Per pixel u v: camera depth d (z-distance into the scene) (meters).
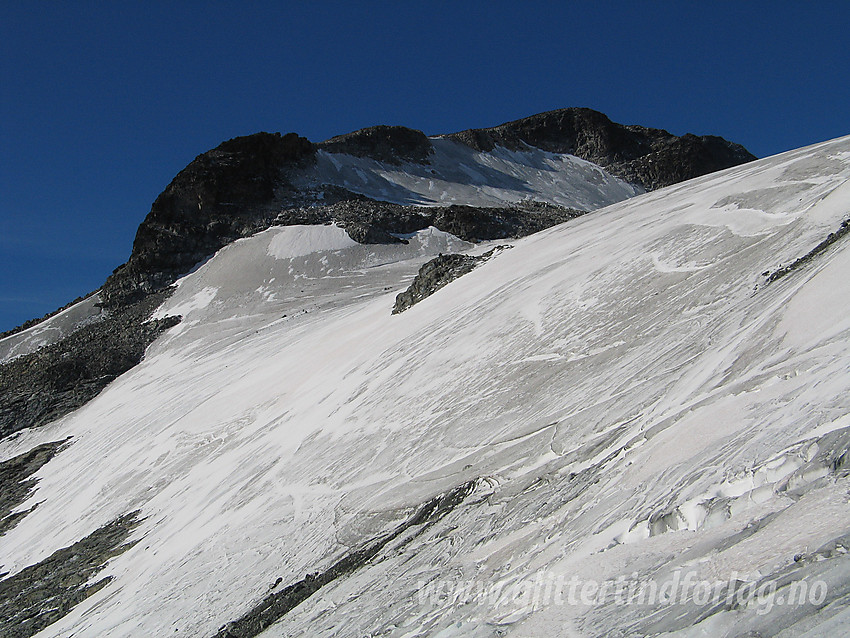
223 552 21.75
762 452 8.48
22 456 49.28
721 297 18.92
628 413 14.96
